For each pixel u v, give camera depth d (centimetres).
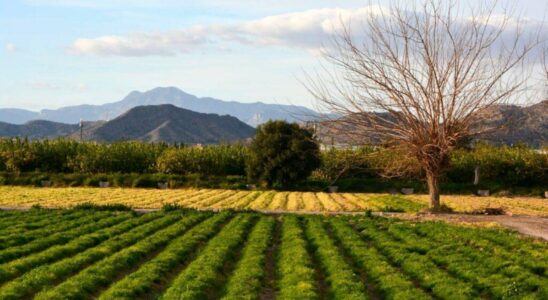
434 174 4156
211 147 7806
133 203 4862
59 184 6775
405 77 3847
